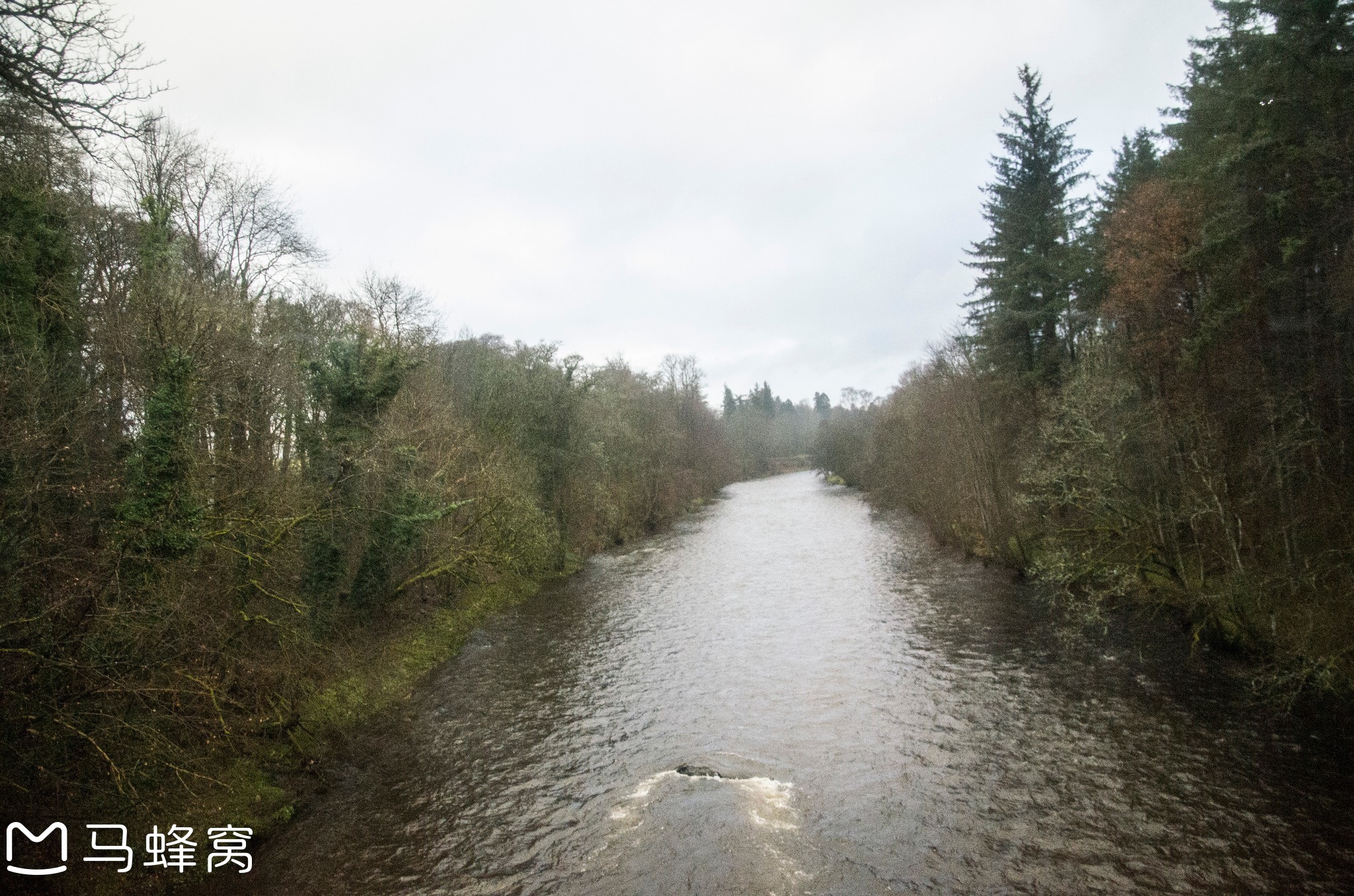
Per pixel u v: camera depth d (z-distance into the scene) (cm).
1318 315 1977
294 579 2008
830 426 9912
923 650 2416
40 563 1148
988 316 3538
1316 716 1702
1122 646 2289
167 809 1343
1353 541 1819
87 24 1157
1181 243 2256
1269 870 1214
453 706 2114
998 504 3356
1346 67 1717
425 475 2692
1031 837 1344
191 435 1561
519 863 1330
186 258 2311
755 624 2831
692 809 1484
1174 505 2316
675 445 7162
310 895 1250
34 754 1136
